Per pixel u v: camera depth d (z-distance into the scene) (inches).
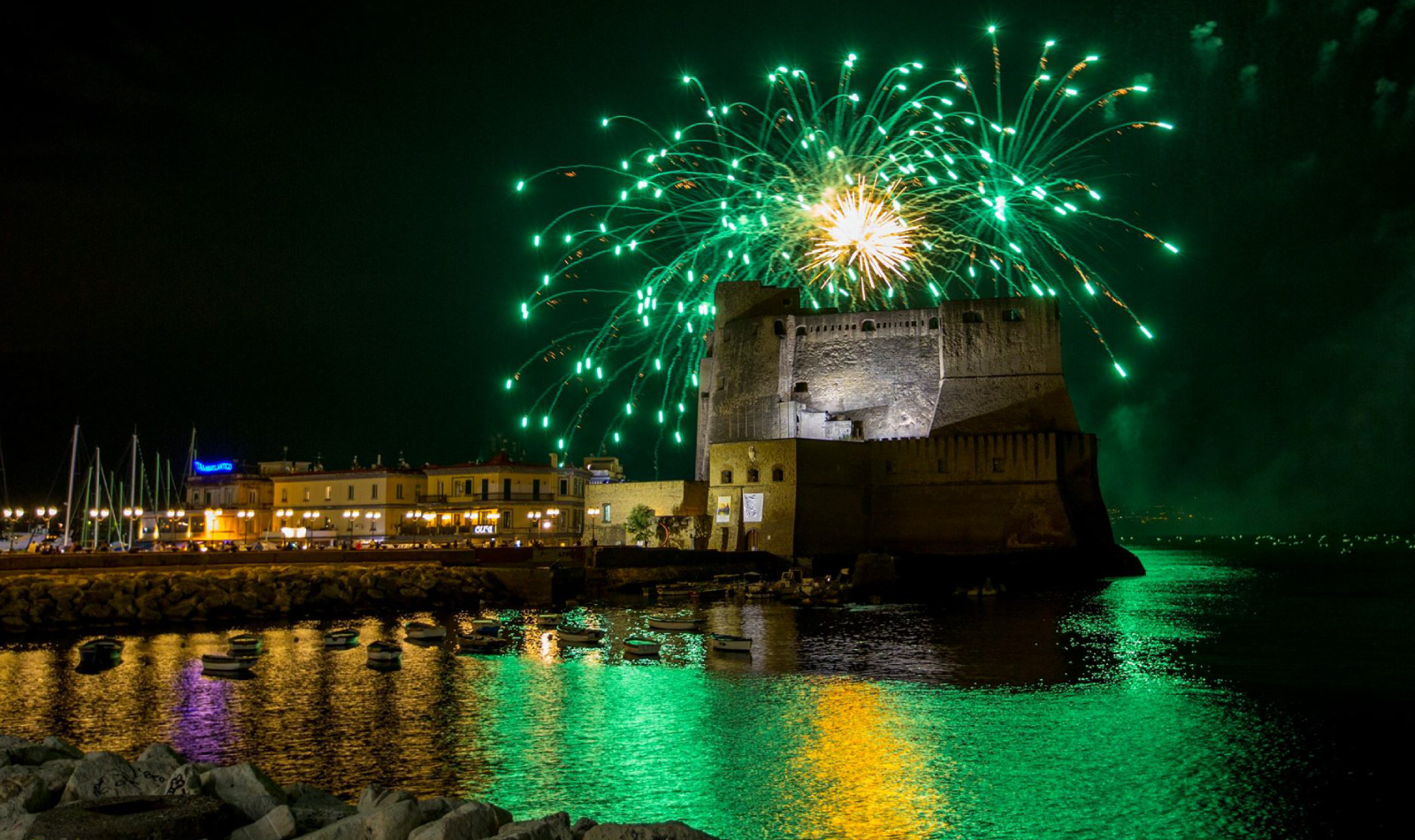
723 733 1362.0
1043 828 1015.6
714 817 1035.3
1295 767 1211.9
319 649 2071.9
